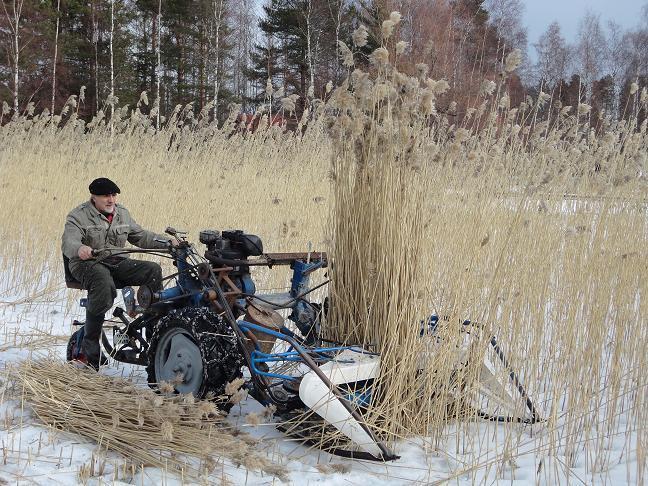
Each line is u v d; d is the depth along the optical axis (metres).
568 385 4.41
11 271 8.37
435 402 4.15
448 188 4.67
